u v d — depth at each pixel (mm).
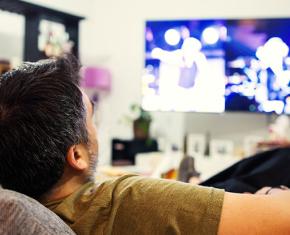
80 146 681
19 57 3178
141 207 636
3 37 3230
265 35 2676
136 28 3518
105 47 3650
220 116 3150
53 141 630
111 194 665
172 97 2852
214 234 593
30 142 620
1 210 550
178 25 2801
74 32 2994
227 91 2758
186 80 2812
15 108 626
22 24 3334
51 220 582
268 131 2996
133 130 3158
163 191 648
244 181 1092
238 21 2707
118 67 3596
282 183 1077
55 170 652
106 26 3641
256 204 609
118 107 3592
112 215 639
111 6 3613
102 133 2850
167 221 614
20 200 573
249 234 582
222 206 614
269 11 3080
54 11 2785
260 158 1170
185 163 1586
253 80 2715
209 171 2512
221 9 3207
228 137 3135
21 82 647
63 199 680
